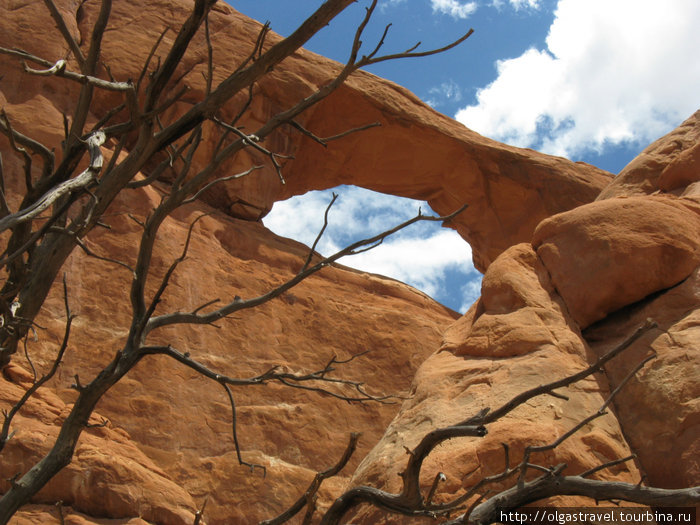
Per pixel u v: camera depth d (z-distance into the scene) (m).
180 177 5.42
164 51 17.06
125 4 17.80
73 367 12.09
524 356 8.45
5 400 10.21
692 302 8.73
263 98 17.53
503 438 6.99
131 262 13.75
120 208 14.34
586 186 19.86
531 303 9.15
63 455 5.03
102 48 16.61
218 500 11.53
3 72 15.27
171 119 16.22
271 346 14.37
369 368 14.91
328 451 12.94
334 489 12.32
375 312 16.11
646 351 8.23
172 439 11.95
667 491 4.31
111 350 12.51
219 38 17.81
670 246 9.05
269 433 12.74
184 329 13.53
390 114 18.88
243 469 12.01
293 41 5.35
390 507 4.24
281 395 13.48
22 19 16.14
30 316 5.46
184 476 11.62
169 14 17.91
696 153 11.88
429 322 16.41
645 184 12.84
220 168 16.84
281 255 16.50
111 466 9.81
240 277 15.24
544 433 6.98
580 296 9.16
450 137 19.45
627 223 9.35
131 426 11.81
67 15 16.80
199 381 12.95
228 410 12.81
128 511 9.57
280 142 17.83
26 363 11.73
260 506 11.64
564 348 8.46
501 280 9.56
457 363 8.90
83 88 5.53
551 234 9.91
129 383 12.29
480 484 4.18
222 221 16.28
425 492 6.82
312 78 18.14
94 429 10.87
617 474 6.97
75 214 13.52
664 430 7.41
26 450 9.48
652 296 9.09
